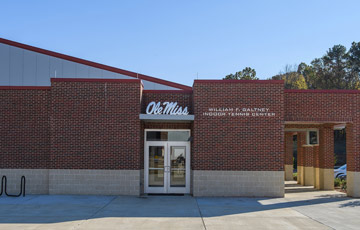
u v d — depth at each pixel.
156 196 16.44
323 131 20.77
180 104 17.61
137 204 14.31
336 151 61.69
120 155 16.52
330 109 17.16
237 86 16.70
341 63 69.12
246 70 55.41
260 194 16.42
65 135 16.58
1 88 17.08
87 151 16.55
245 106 16.64
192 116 16.48
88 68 24.80
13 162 16.89
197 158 16.48
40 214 12.23
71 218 11.61
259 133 16.56
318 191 19.83
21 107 17.03
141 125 17.25
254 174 16.45
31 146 16.92
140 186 17.16
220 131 16.56
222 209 13.42
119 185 16.45
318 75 69.31
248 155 16.50
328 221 11.52
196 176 16.45
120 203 14.49
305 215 12.47
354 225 10.98
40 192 16.77
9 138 16.97
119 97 16.64
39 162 16.89
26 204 14.14
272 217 12.08
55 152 16.55
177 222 11.14
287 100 17.14
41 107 17.03
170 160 17.66
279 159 16.52
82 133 16.58
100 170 16.48
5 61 25.09
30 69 24.95
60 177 16.48
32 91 17.06
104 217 11.78
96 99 16.66
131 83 16.69
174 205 14.17
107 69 24.72
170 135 17.77
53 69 24.91
